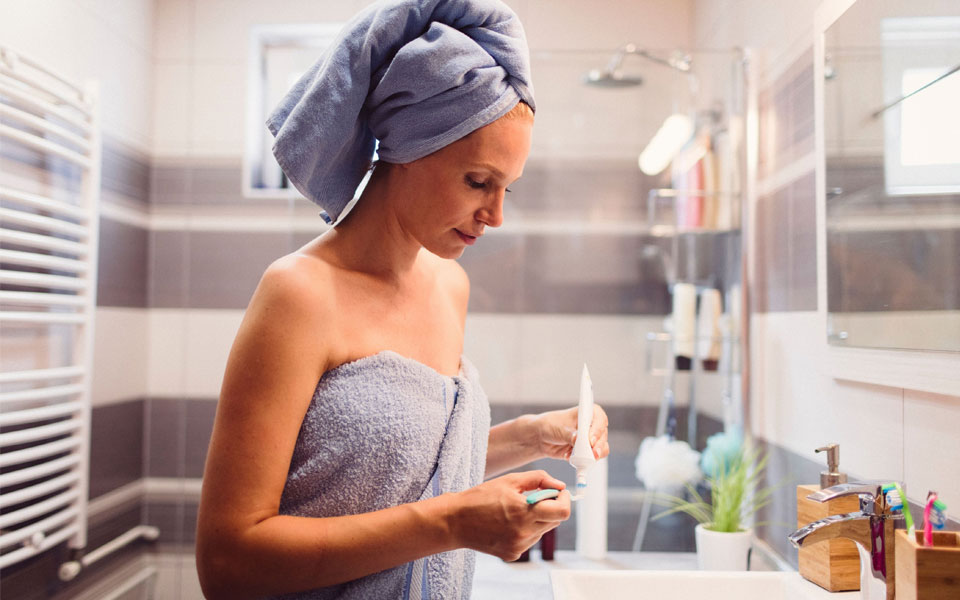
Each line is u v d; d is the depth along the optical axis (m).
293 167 0.73
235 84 2.13
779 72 1.52
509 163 0.74
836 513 1.03
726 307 1.75
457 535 0.67
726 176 1.74
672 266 1.80
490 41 0.75
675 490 1.77
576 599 1.02
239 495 0.66
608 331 1.82
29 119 1.48
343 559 0.66
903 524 0.84
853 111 1.13
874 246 1.06
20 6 1.56
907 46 0.97
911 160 0.96
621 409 1.81
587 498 1.71
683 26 2.03
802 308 1.38
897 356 0.99
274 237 2.10
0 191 1.38
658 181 1.80
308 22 2.11
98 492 1.88
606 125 1.81
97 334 1.87
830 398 1.25
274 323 0.68
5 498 1.43
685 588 1.09
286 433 0.68
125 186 1.99
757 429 1.65
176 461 2.09
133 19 2.02
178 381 2.10
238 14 2.13
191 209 2.12
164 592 2.06
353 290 0.77
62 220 1.67
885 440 1.05
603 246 1.82
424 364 0.82
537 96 1.83
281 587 0.66
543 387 1.83
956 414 0.87
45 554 1.65
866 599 0.86
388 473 0.72
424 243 0.78
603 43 2.03
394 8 0.73
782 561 1.45
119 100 1.96
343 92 0.73
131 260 2.03
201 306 2.11
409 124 0.73
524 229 1.84
